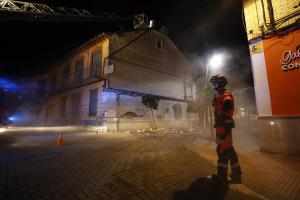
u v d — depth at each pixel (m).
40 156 5.63
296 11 5.49
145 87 19.73
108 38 17.25
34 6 17.23
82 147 7.29
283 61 5.69
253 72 6.33
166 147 7.25
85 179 3.64
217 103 3.58
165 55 23.16
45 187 3.25
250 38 6.53
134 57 19.19
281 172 3.99
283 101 5.61
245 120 22.80
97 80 17.62
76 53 22.17
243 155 5.58
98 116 16.69
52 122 25.08
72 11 19.36
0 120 21.09
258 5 6.41
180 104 23.75
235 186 3.24
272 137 5.78
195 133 13.47
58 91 24.97
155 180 3.56
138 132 14.46
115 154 5.93
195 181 3.49
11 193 3.00
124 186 3.29
